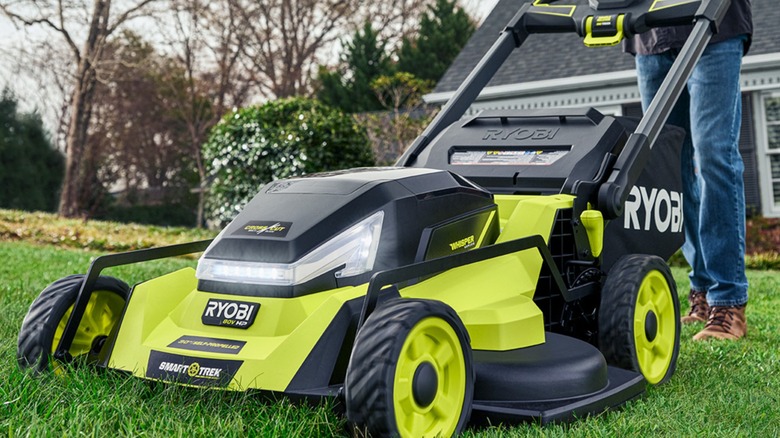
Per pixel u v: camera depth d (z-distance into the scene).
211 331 2.64
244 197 13.77
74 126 25.17
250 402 2.44
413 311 2.31
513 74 14.82
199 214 28.97
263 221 2.80
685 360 3.85
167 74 29.83
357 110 28.94
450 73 15.80
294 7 30.14
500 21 16.67
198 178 31.48
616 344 3.17
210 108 31.05
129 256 3.03
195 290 2.80
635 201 3.74
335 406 2.37
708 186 4.46
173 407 2.44
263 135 13.16
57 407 2.50
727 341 4.30
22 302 5.04
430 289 2.75
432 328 2.38
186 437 2.25
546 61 14.77
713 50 4.36
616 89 13.80
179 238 13.38
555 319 3.31
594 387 2.74
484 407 2.57
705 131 4.42
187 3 27.27
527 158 3.59
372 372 2.21
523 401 2.61
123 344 2.74
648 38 4.64
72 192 25.31
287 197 2.91
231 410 2.41
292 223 2.74
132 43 28.56
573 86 13.98
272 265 2.63
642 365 3.27
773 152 13.16
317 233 2.69
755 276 8.47
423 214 2.90
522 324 2.76
